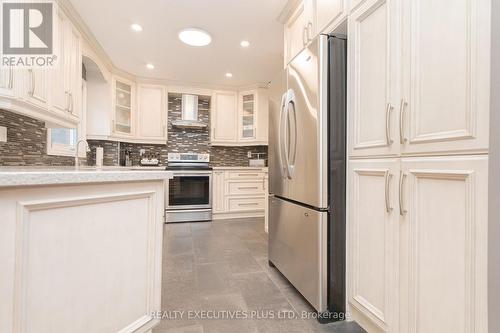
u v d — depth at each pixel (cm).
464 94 84
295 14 217
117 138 385
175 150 470
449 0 89
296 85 179
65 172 81
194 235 336
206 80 436
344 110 154
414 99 103
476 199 81
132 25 258
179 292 186
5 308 71
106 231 98
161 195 121
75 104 232
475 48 81
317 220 152
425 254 99
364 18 132
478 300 81
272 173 229
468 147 83
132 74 405
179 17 243
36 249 77
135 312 110
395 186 112
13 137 191
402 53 108
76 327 88
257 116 454
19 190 73
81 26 250
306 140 165
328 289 152
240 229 369
